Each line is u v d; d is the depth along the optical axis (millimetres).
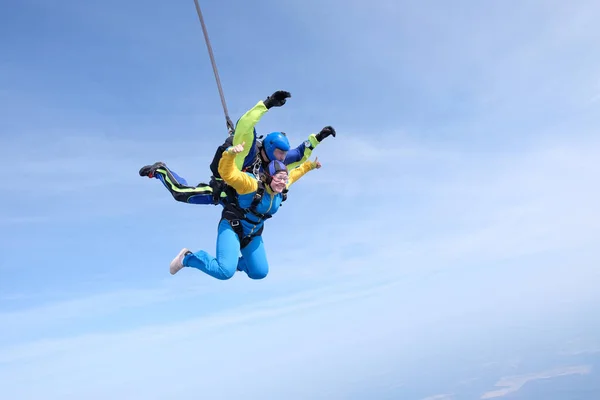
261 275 5508
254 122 4484
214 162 4938
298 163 5926
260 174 5059
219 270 4871
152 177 5430
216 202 5258
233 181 4594
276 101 4508
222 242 5090
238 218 5156
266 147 5090
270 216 5309
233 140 4598
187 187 5328
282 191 5391
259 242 5535
